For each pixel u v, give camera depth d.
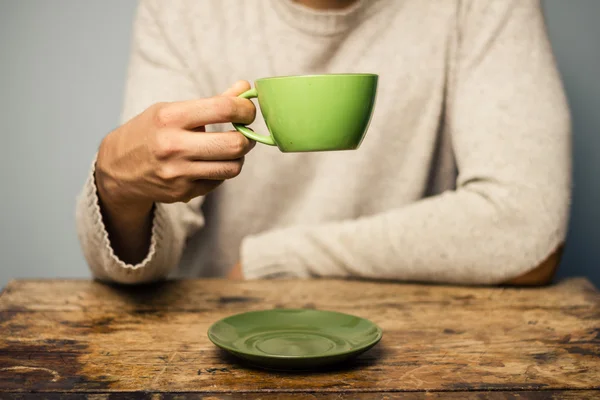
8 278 2.07
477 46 1.31
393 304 1.04
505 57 1.28
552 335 0.91
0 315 0.98
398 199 1.42
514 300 1.06
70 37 1.98
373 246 1.17
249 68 1.38
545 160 1.19
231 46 1.38
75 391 0.77
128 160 0.91
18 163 2.03
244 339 0.86
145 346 0.88
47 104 2.00
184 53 1.36
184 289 1.10
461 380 0.79
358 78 0.82
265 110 0.84
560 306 1.03
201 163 0.88
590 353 0.86
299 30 1.36
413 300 1.06
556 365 0.82
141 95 1.28
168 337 0.91
